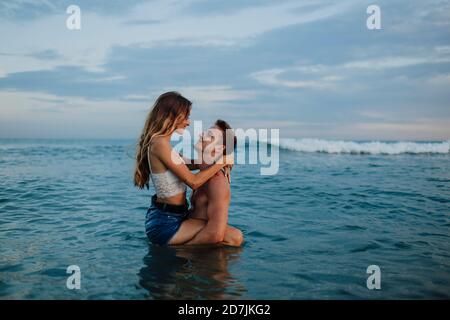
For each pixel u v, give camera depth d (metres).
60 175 9.40
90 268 3.04
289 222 4.59
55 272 2.95
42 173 9.85
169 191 3.67
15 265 3.10
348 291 2.62
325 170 10.51
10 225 4.41
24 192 6.69
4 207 5.42
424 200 5.94
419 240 3.83
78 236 3.97
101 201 5.92
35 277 2.85
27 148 26.16
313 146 18.61
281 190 6.96
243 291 2.62
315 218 4.80
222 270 3.01
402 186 7.38
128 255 3.37
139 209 5.32
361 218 4.80
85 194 6.55
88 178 8.84
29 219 4.71
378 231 4.18
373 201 5.87
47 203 5.73
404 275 2.90
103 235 4.02
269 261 3.22
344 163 12.84
